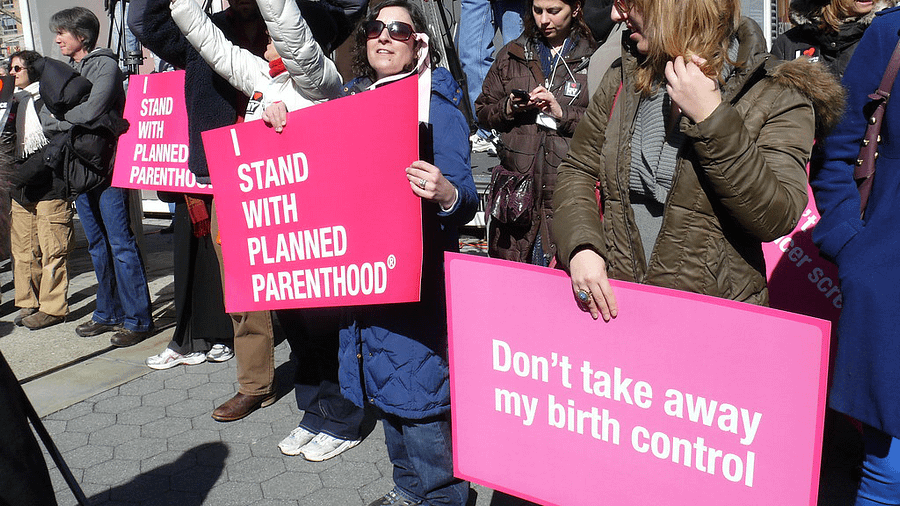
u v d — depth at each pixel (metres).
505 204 3.53
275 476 3.26
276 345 4.79
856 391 2.05
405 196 2.35
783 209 1.74
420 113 2.56
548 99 3.35
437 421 2.67
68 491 3.19
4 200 1.72
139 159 4.29
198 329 4.45
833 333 3.06
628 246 2.01
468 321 2.21
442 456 2.69
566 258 1.98
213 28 3.17
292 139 2.53
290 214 2.61
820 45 3.59
